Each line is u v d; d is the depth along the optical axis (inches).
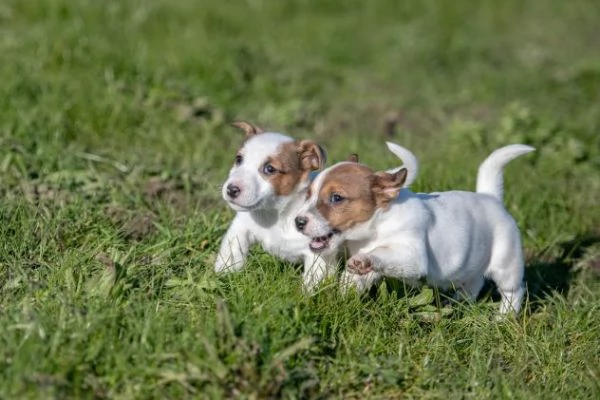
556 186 569.6
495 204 410.3
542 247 495.2
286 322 337.7
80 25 706.2
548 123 646.5
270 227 393.1
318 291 360.2
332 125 675.4
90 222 424.2
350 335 351.9
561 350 378.0
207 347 313.1
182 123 596.4
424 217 377.7
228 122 625.6
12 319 326.6
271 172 383.9
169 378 307.0
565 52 925.8
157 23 772.0
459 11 1010.1
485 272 411.2
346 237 372.2
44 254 395.9
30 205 434.6
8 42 650.8
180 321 337.7
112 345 316.5
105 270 359.6
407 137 652.7
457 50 885.2
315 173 395.9
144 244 420.2
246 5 916.6
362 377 336.8
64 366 304.3
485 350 371.6
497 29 988.6
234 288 366.9
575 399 348.2
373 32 920.3
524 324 389.4
